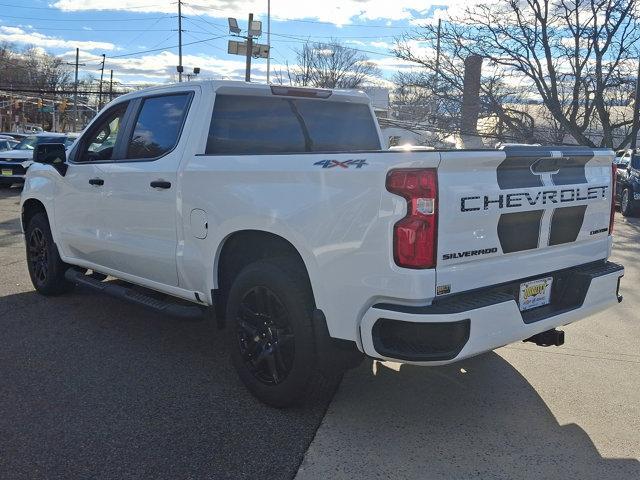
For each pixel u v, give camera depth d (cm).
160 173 438
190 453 326
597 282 384
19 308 581
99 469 309
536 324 342
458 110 3133
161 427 354
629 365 468
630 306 643
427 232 299
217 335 520
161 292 482
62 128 8875
